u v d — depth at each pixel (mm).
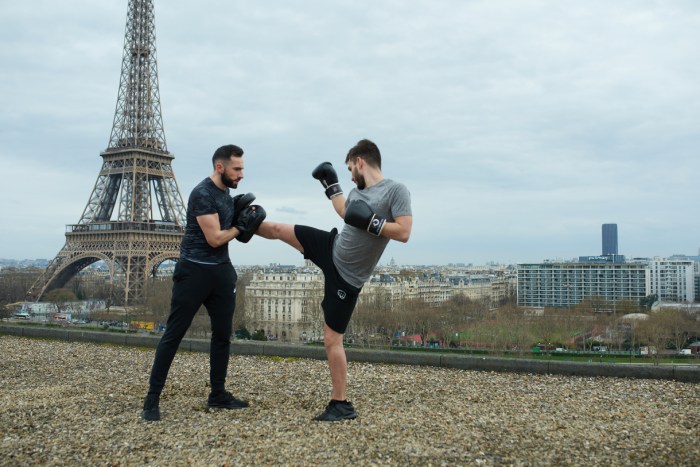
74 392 10898
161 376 8828
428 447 7168
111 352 16938
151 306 117000
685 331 126062
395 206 8242
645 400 10094
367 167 8617
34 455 7086
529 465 6648
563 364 12781
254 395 10609
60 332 20125
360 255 8398
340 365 8633
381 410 9188
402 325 125000
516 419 8602
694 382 11859
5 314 108812
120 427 8188
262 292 146625
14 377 13000
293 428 8047
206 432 7855
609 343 121688
